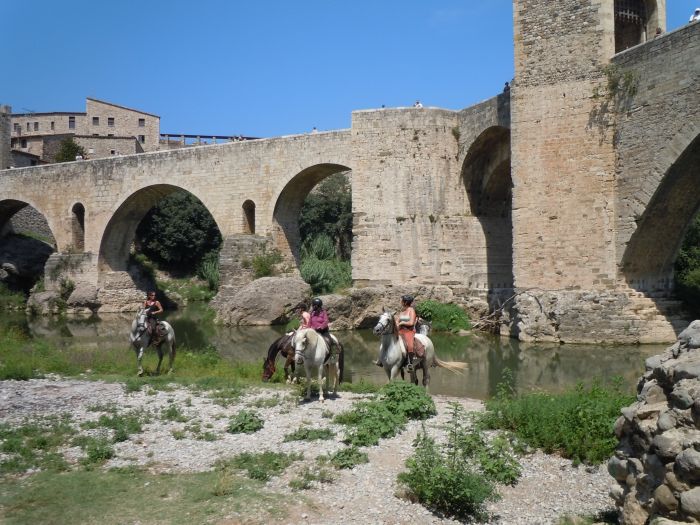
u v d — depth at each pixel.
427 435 9.68
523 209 24.84
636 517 6.02
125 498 7.57
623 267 22.98
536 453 9.57
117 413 11.69
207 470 8.66
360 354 23.45
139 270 47.91
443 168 32.59
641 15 25.39
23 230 55.12
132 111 83.25
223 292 36.31
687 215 22.89
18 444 9.51
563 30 23.95
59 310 42.84
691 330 6.79
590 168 23.34
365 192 33.28
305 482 8.09
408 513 7.41
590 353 21.19
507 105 28.67
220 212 40.00
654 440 5.90
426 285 31.73
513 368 19.27
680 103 20.23
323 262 40.69
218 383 14.80
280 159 37.66
